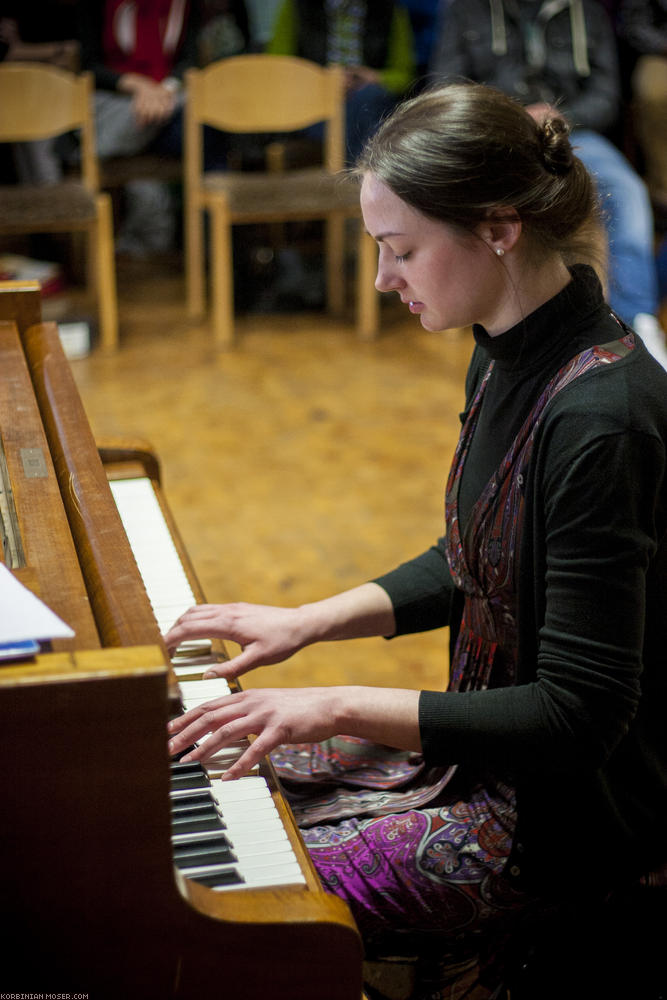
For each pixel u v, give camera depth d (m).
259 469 3.33
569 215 1.17
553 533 1.14
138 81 4.69
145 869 0.90
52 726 0.85
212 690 1.28
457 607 1.41
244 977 0.95
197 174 4.39
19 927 0.90
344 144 4.38
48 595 1.02
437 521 3.06
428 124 1.13
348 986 0.98
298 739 1.17
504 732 1.15
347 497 3.18
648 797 1.30
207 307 4.75
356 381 4.00
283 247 4.80
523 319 1.20
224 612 1.34
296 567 2.81
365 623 1.43
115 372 4.02
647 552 1.13
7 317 1.64
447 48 4.32
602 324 1.21
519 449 1.22
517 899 1.29
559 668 1.13
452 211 1.12
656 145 5.12
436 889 1.28
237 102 4.29
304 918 0.95
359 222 4.27
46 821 0.87
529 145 1.14
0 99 4.05
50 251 4.89
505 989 1.37
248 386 3.94
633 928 1.33
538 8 4.27
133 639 0.95
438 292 1.18
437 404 3.82
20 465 1.27
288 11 4.77
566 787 1.25
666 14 5.20
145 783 0.88
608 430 1.11
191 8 4.87
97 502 1.18
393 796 1.38
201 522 3.02
